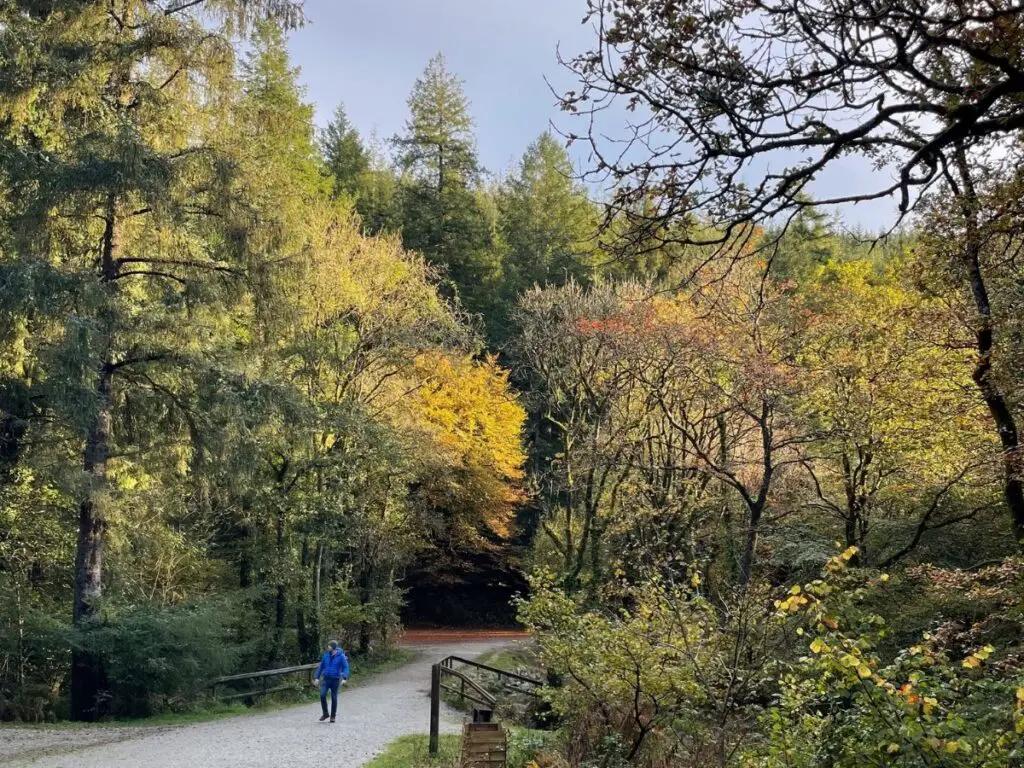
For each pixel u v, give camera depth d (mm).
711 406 19281
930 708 5129
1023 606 9094
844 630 6289
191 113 16594
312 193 28344
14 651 16641
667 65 5117
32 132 16516
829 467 17328
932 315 11617
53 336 15133
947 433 13516
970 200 8102
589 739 9664
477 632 41875
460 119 42688
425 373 26656
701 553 19016
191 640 16688
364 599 29719
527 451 34500
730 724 8508
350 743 13438
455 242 41469
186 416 17234
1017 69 4875
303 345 22328
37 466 16078
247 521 23078
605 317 20828
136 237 16750
